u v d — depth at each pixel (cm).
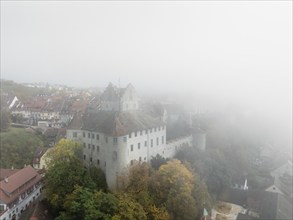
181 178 8156
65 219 6850
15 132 13912
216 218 9394
